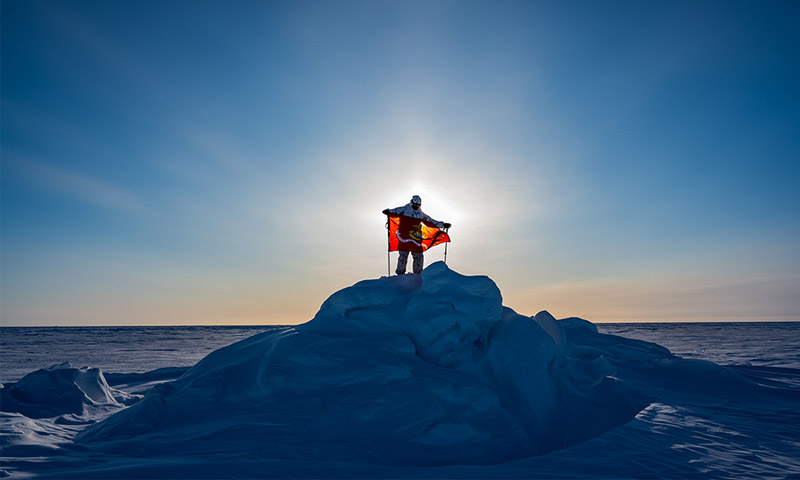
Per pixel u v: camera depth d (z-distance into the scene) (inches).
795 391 321.7
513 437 192.4
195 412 198.8
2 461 148.4
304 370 220.1
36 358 844.0
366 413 191.5
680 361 369.7
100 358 849.5
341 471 144.5
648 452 179.0
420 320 244.5
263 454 160.6
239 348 250.1
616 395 266.2
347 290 273.0
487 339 261.9
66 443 179.8
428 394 207.2
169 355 935.7
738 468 162.2
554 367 270.5
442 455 172.7
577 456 171.8
